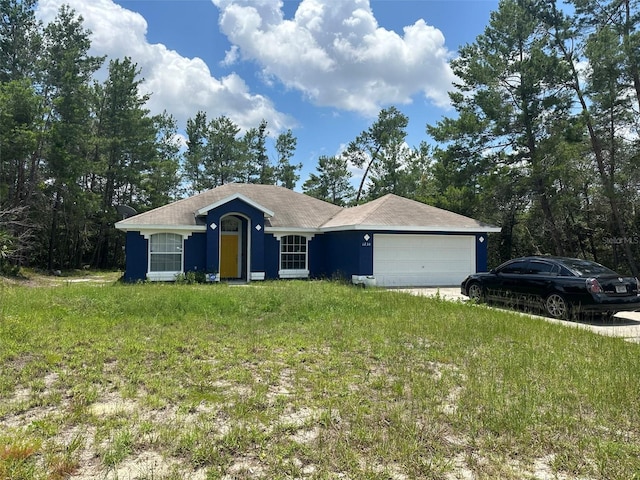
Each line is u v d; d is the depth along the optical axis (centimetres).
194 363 596
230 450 355
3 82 2578
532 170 2341
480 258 2027
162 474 318
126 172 3303
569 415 434
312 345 707
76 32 2961
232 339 738
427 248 1944
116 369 567
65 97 2647
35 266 3117
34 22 2808
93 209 2791
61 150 2497
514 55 2566
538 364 604
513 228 2942
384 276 1869
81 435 375
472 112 2691
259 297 1162
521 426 402
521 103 2439
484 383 522
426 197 3291
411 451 355
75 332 755
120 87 3262
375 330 817
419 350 683
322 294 1233
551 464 343
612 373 560
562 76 2309
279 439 376
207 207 1880
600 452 358
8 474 310
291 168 4803
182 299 1103
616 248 2567
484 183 2503
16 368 562
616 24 2283
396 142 4147
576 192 2544
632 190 2336
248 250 1977
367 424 408
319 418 419
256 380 531
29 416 420
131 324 834
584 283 1004
